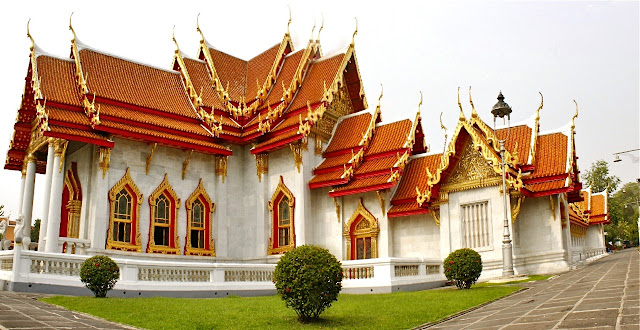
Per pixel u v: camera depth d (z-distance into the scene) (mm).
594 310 14688
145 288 24219
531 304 18062
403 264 28969
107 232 33562
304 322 17125
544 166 33125
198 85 43281
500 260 30938
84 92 34844
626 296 16562
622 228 100438
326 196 38375
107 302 19719
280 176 39438
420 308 19422
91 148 34781
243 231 40344
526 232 32750
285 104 41875
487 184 31984
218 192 39594
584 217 58938
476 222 32312
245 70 48031
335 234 37500
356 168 37844
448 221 33188
